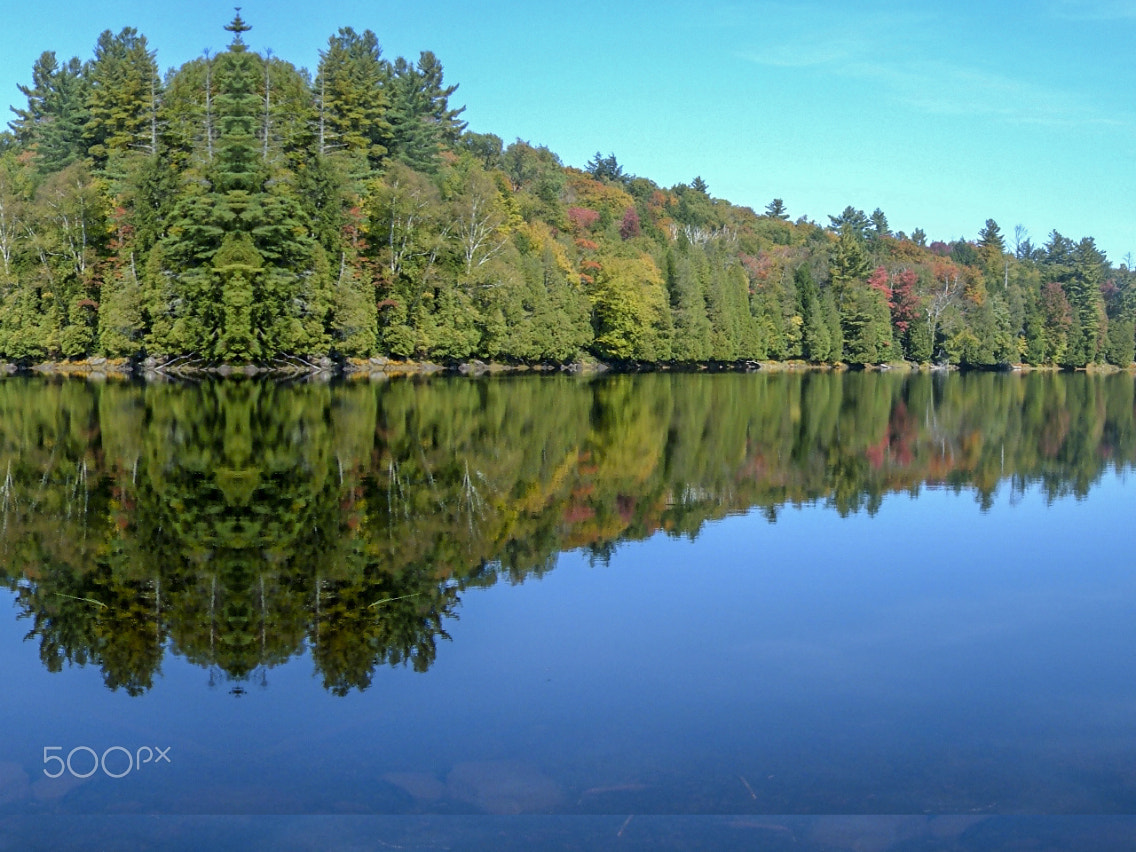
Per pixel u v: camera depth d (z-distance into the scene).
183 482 18.22
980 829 6.34
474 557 13.04
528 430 28.75
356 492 17.47
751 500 18.05
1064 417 40.28
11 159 78.69
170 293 52.91
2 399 36.12
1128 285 152.38
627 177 170.00
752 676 8.90
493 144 138.38
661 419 34.25
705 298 96.44
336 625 10.12
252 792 6.75
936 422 36.62
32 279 59.81
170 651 9.34
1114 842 6.19
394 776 6.97
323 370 59.06
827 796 6.74
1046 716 8.10
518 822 6.38
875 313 115.06
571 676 8.84
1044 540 14.84
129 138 66.75
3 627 9.95
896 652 9.60
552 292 78.31
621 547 13.88
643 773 7.04
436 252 65.06
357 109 75.12
